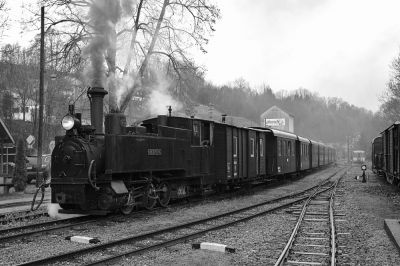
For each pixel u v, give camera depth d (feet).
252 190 71.51
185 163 49.73
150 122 48.91
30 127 154.30
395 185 74.43
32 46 72.33
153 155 43.50
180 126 51.80
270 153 80.64
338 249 27.12
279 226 35.91
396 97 151.74
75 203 36.78
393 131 69.67
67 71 69.36
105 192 37.81
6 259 24.41
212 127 57.82
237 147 63.46
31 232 30.89
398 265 23.63
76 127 37.17
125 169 39.27
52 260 23.29
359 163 269.64
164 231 32.30
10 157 99.96
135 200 42.70
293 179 100.42
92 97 38.50
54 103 133.39
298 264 23.84
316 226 35.83
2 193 69.10
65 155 36.86
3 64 121.90
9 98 157.99
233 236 31.60
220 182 58.18
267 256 25.63
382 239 30.35
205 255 25.61
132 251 25.08
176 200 52.60
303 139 112.16
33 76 145.28
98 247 26.32
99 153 37.65
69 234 31.81
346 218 40.14
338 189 73.41
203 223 37.22
